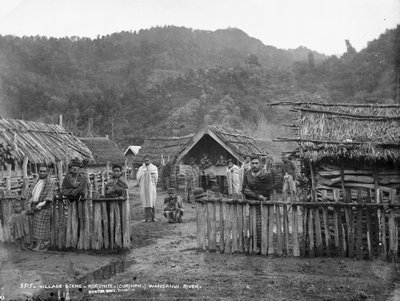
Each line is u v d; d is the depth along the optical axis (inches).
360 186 310.3
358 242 283.4
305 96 2117.4
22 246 318.7
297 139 313.9
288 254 295.9
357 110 341.4
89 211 319.3
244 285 232.1
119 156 1089.4
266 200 315.6
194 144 794.8
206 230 318.3
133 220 495.5
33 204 321.1
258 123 2041.1
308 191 333.7
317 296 214.2
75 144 609.0
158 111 2696.9
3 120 518.6
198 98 2711.6
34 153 469.7
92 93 2819.9
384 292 219.1
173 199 474.0
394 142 296.0
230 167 610.9
